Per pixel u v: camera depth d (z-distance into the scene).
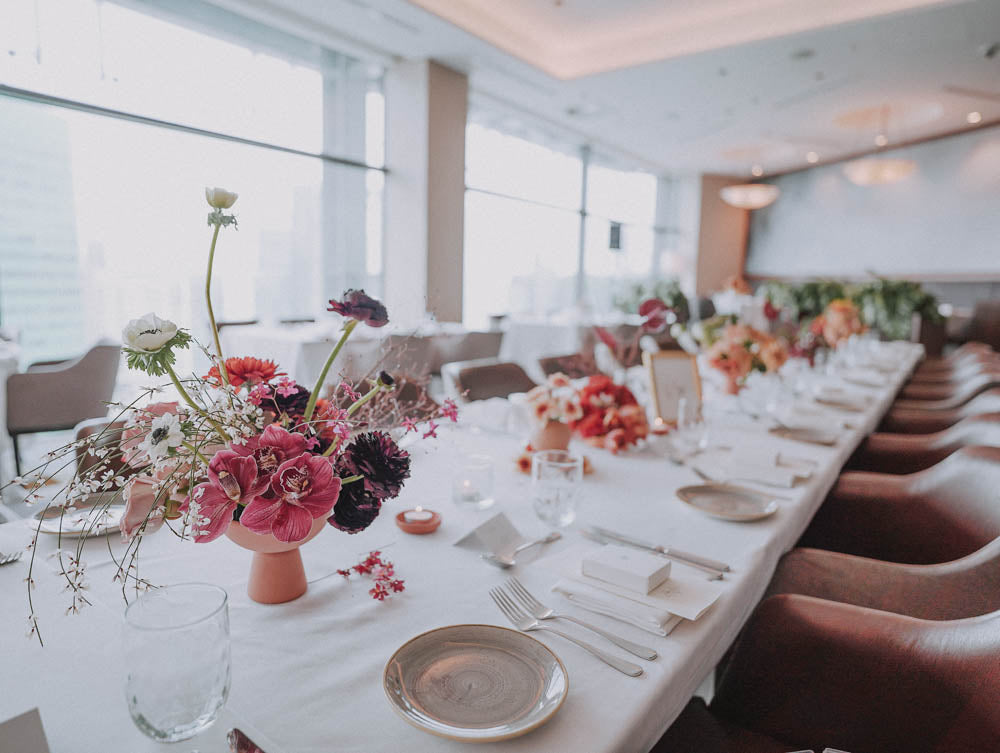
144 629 0.59
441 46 5.95
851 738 1.05
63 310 4.74
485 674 0.79
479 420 2.16
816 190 11.53
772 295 9.34
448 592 1.03
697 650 0.90
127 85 4.68
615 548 1.09
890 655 1.03
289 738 0.70
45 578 1.04
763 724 1.12
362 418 1.11
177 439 0.78
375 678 0.81
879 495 1.89
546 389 1.74
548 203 9.12
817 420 2.43
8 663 0.82
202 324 5.13
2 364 3.40
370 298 0.91
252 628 0.91
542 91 7.18
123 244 4.86
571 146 9.48
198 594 0.70
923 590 1.43
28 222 4.53
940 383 4.49
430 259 6.54
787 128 8.76
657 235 11.95
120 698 0.76
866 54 6.00
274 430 0.82
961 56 6.06
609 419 1.90
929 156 10.09
